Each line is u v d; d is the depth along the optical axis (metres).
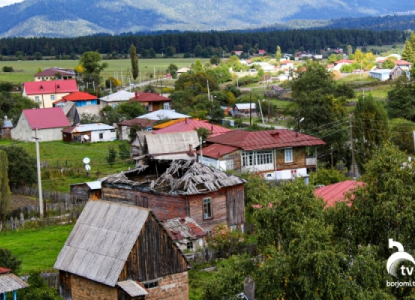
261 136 73.00
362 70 198.75
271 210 28.23
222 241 43.50
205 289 28.11
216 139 75.31
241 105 127.19
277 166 72.06
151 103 129.25
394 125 87.19
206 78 154.25
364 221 28.05
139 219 31.39
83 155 89.81
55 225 54.53
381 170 29.03
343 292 24.27
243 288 26.31
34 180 69.31
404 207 27.61
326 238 25.92
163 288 31.73
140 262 31.02
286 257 25.55
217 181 49.22
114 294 30.36
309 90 120.75
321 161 79.94
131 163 82.88
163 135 76.81
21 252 46.28
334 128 80.38
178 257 32.28
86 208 34.00
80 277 31.78
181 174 51.50
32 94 146.00
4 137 109.69
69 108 126.81
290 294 25.38
